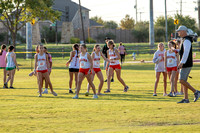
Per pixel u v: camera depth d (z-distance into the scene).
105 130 17.98
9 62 42.12
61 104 27.64
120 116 21.95
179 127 18.53
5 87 42.44
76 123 20.00
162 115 22.06
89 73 31.80
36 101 29.75
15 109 25.03
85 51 31.61
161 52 33.75
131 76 60.50
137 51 144.88
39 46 33.22
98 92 34.84
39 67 33.34
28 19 106.38
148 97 32.69
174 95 33.66
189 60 26.31
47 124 19.73
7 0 101.56
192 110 23.81
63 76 63.03
